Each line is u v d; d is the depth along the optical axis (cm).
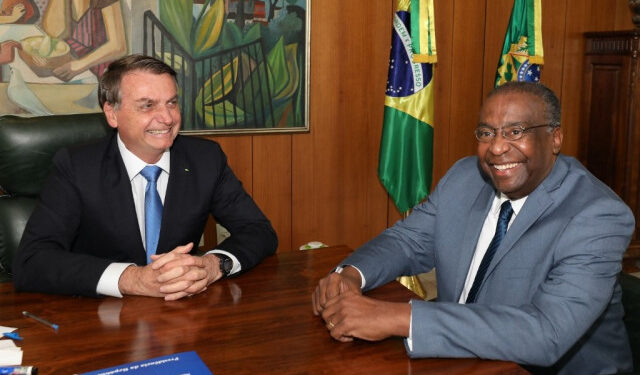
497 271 170
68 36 350
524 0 412
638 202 475
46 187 208
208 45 380
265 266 204
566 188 170
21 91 345
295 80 405
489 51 459
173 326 154
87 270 176
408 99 388
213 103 387
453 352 142
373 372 134
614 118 473
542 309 149
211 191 223
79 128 236
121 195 208
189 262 174
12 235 228
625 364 171
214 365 135
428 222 207
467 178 201
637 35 450
